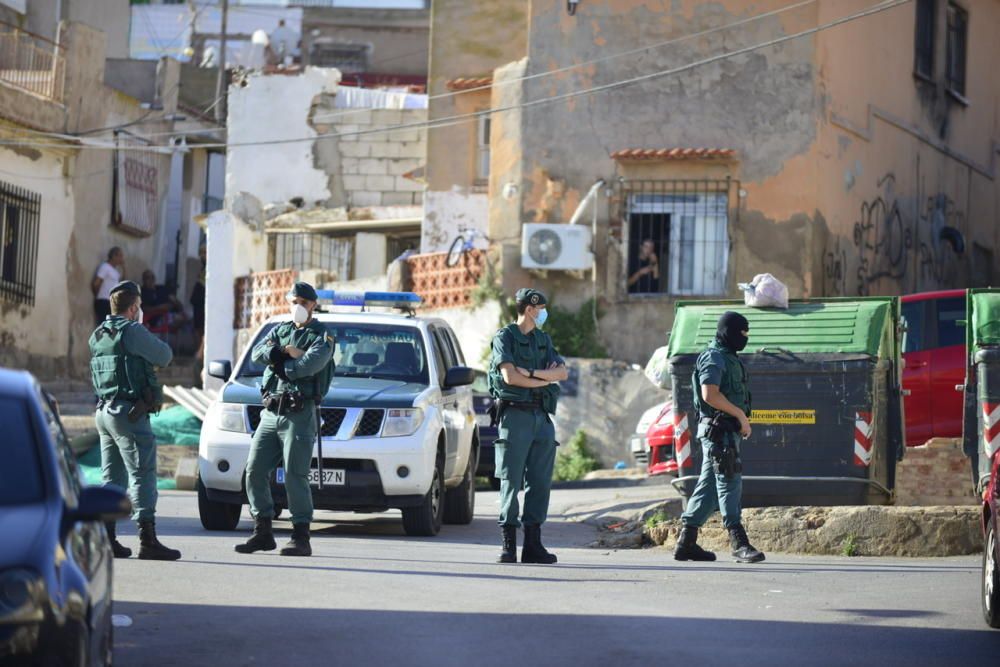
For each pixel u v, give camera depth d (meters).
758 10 68.44
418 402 37.59
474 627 23.22
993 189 87.31
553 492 56.28
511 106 69.88
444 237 81.81
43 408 17.62
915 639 23.16
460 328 70.19
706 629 23.58
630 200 68.75
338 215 89.50
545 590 27.73
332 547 34.47
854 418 37.41
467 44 82.38
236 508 38.78
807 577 30.61
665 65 69.00
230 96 95.00
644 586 28.67
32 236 84.19
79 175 89.62
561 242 68.00
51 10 109.25
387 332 40.84
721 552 36.62
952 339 48.75
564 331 68.25
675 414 39.09
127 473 31.28
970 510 35.69
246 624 23.08
